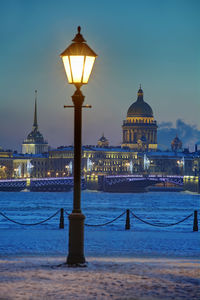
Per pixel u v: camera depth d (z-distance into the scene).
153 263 26.17
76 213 25.17
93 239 46.38
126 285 19.09
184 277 21.08
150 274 21.77
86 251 36.22
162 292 17.92
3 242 41.91
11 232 52.97
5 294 17.28
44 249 36.91
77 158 25.09
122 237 48.72
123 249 38.03
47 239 44.78
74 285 19.03
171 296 17.31
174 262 27.27
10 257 30.55
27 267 23.86
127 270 23.02
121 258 30.36
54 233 51.78
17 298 16.72
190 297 17.19
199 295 17.52
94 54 24.23
